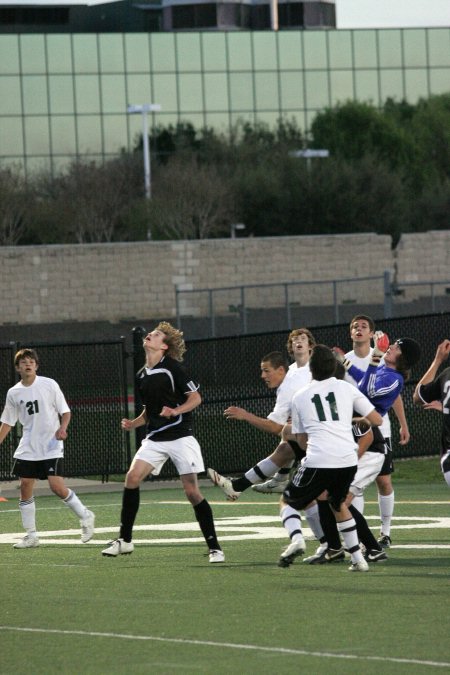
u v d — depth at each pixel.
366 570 26.80
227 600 23.38
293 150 173.38
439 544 31.45
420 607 22.27
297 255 125.81
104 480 54.75
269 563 28.48
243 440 53.75
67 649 19.28
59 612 22.41
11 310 123.12
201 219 153.75
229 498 30.11
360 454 28.11
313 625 20.77
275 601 23.16
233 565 28.25
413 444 54.72
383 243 126.25
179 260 125.25
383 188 164.62
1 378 56.69
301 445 26.72
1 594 24.55
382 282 126.12
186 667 17.89
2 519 40.28
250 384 58.22
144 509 42.25
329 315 123.56
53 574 27.30
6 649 19.39
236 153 175.75
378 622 20.92
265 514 40.06
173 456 28.95
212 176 158.25
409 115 191.50
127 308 124.88
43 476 32.50
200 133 186.12
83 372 63.75
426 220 169.12
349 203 162.88
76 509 32.66
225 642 19.56
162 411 28.55
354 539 26.78
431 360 56.19
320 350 25.98
